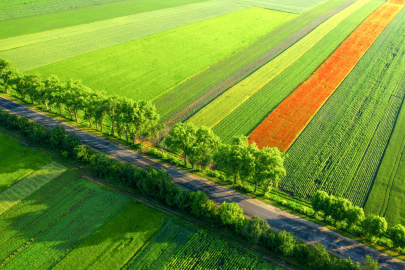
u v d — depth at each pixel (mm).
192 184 78750
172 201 70375
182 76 134500
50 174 81062
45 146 91188
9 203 72312
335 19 194125
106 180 79688
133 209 70812
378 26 178500
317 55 148750
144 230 65625
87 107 95000
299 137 94938
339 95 116125
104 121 106312
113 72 138375
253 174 71875
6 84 119438
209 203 65500
